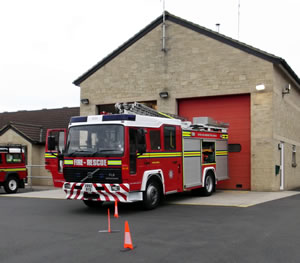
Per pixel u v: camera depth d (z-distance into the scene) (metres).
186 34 18.70
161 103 19.08
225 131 16.69
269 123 16.80
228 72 17.70
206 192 14.91
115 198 10.77
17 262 6.22
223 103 18.09
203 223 9.30
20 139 24.72
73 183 11.28
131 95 19.83
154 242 7.37
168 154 12.61
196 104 18.70
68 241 7.63
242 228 8.66
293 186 21.09
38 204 13.56
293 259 6.20
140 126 11.38
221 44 17.91
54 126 27.67
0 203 13.95
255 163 17.00
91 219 10.22
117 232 8.41
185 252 6.63
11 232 8.62
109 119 11.12
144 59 19.61
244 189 17.42
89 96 20.91
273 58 16.72
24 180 20.86
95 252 6.72
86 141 11.32
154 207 11.84
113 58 20.36
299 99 23.48
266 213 10.75
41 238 7.96
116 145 10.83
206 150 15.08
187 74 18.61
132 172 10.92
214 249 6.82
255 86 17.11
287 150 19.70
